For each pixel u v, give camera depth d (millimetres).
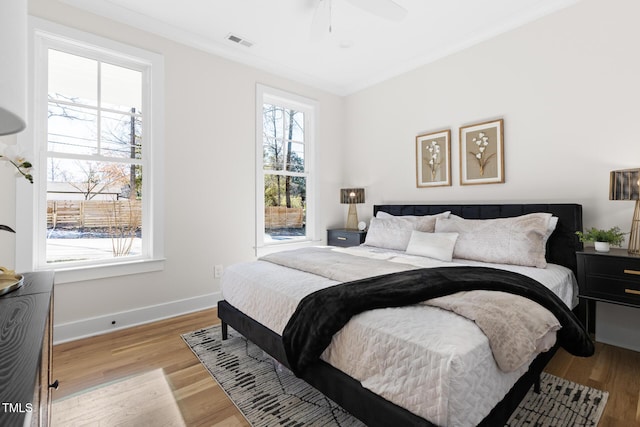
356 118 4414
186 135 3061
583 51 2498
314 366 1477
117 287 2684
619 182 2123
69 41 2475
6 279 1182
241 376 1940
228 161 3363
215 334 2562
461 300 1382
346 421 1541
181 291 3037
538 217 2469
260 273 2146
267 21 2844
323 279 1937
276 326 1794
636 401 1663
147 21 2779
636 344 2283
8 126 674
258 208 3600
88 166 2643
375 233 3400
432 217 3148
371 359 1244
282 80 3881
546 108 2701
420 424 1045
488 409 1100
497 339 1163
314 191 4266
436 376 1035
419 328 1208
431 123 3545
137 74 2873
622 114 2328
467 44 3188
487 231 2590
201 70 3170
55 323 2400
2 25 552
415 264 2338
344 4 2588
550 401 1668
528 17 2756
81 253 2605
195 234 3125
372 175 4219
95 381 1883
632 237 2129
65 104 2525
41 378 756
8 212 2225
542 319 1339
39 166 2396
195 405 1665
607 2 2385
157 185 2875
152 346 2346
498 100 2998
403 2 2590
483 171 3098
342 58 3566
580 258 2207
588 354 1565
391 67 3807
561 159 2623
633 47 2279
